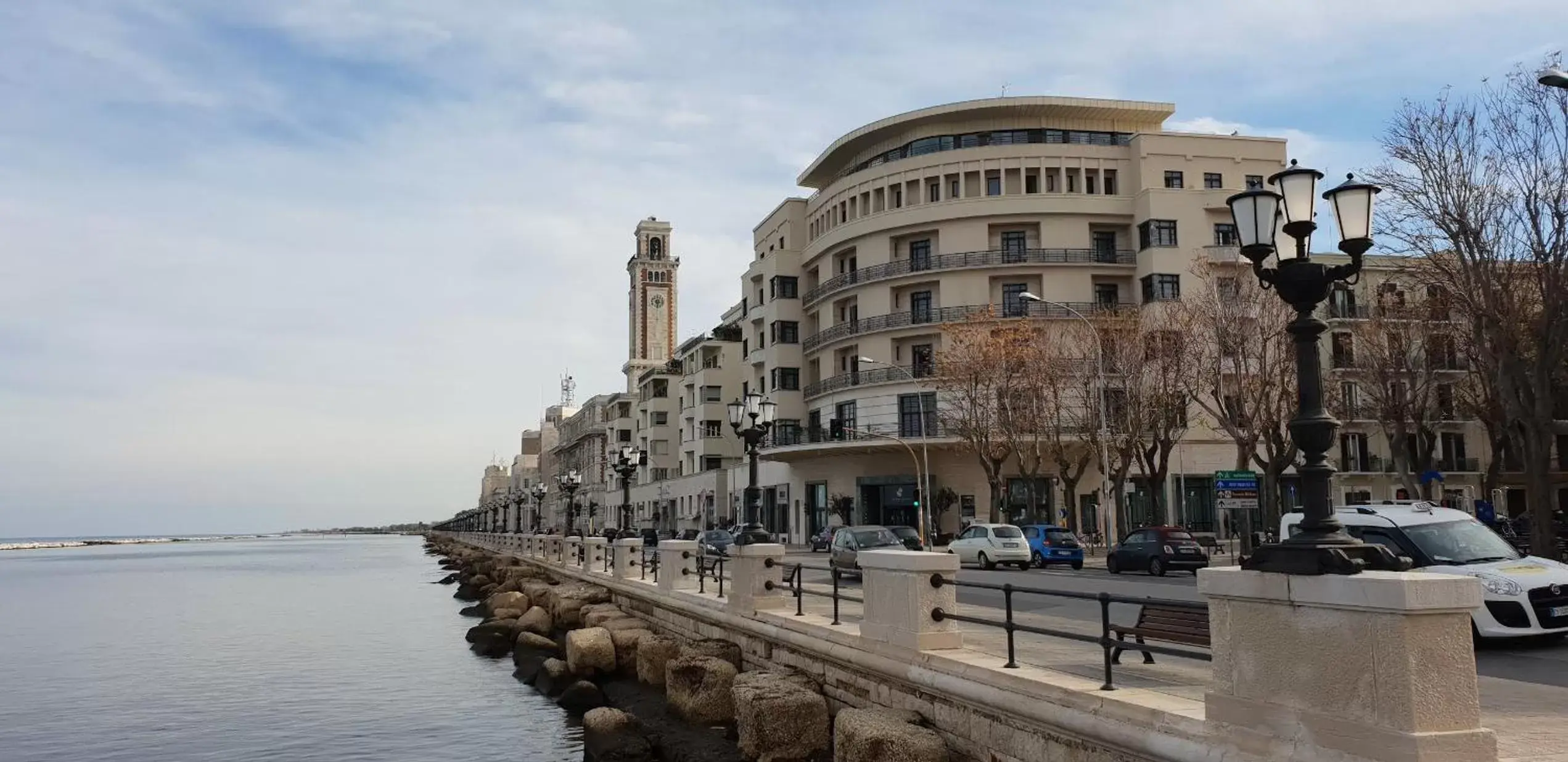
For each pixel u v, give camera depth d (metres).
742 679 12.91
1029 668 9.27
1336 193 7.38
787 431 66.56
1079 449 53.69
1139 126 62.31
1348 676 5.71
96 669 25.98
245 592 55.41
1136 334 42.56
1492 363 28.72
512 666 24.84
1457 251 26.92
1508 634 12.43
